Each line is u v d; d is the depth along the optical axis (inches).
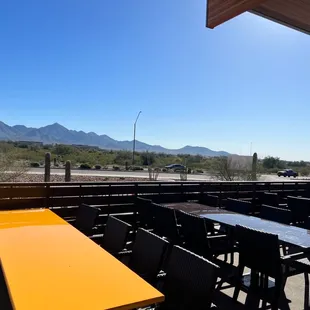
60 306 44.7
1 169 401.1
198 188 192.9
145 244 80.1
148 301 48.4
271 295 103.9
